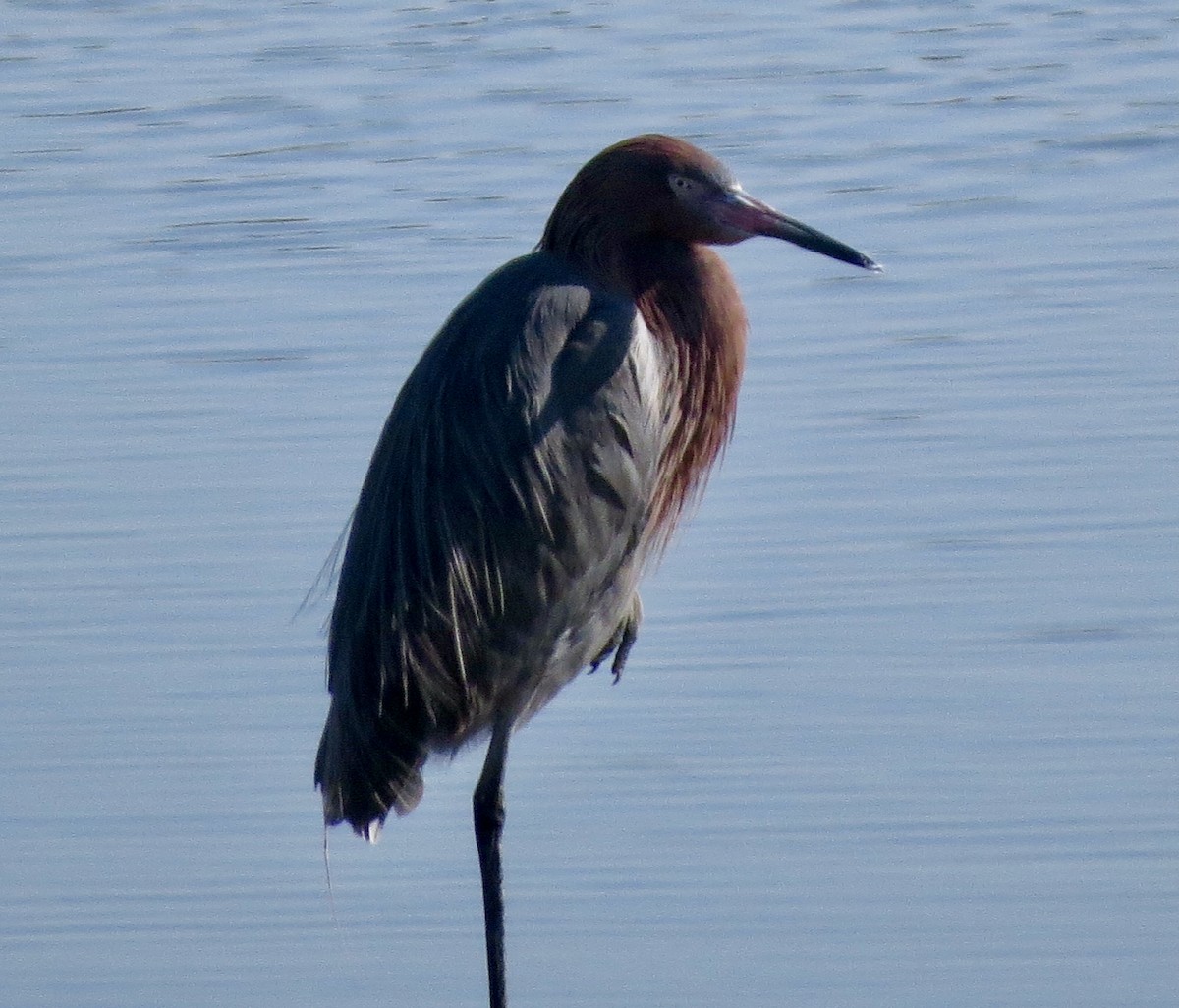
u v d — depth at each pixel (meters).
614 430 8.86
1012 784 10.38
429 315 16.09
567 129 20.30
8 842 10.29
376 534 8.77
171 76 22.38
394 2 25.36
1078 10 24.42
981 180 18.78
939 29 23.66
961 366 14.95
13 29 24.41
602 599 9.22
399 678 8.73
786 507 13.12
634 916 9.62
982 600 12.02
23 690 11.51
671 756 10.75
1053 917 9.45
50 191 19.08
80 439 14.30
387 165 19.45
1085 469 13.45
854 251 9.02
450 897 9.95
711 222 9.02
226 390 14.95
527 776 10.68
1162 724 10.82
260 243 17.66
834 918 9.52
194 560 12.77
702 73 22.05
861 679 11.33
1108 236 17.38
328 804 8.92
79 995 9.22
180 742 11.06
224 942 9.59
